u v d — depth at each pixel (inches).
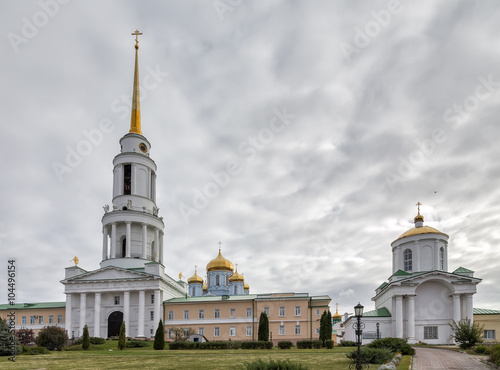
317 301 2952.8
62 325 3068.4
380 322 2822.3
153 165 3449.8
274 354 1744.6
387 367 1053.2
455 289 2704.2
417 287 2795.3
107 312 2955.2
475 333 1998.0
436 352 1806.1
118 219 3157.0
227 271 4510.3
